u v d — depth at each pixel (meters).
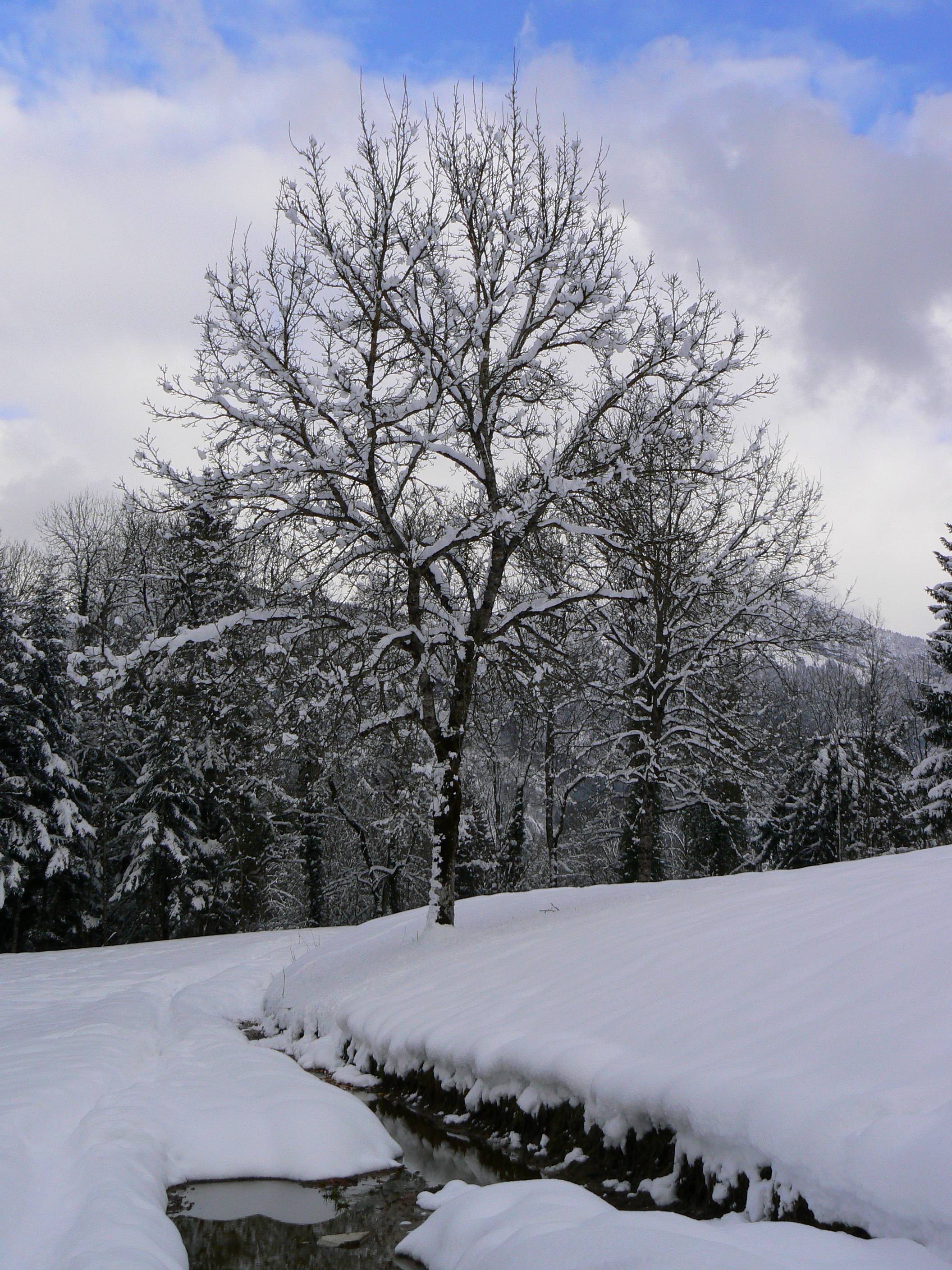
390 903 38.31
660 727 23.75
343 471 13.27
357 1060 9.16
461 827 20.70
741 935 7.27
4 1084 6.89
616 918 9.82
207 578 14.32
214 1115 6.67
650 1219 3.87
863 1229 3.56
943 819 31.64
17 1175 5.05
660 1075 5.24
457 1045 7.42
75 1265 3.94
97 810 33.88
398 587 13.56
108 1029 9.66
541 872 39.91
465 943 11.53
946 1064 4.12
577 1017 6.79
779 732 30.44
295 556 13.30
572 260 13.80
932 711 33.53
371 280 13.53
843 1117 3.98
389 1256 4.90
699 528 22.55
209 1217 5.51
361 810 33.75
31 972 17.91
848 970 5.64
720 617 24.28
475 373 13.95
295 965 16.19
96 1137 6.02
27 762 29.09
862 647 30.09
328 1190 5.96
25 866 28.77
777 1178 4.08
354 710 13.98
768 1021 5.36
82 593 35.62
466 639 13.30
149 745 31.08
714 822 31.17
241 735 14.79
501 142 14.24
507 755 19.23
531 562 14.70
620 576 15.28
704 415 14.75
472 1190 5.11
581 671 15.86
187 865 31.50
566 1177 5.63
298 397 13.02
